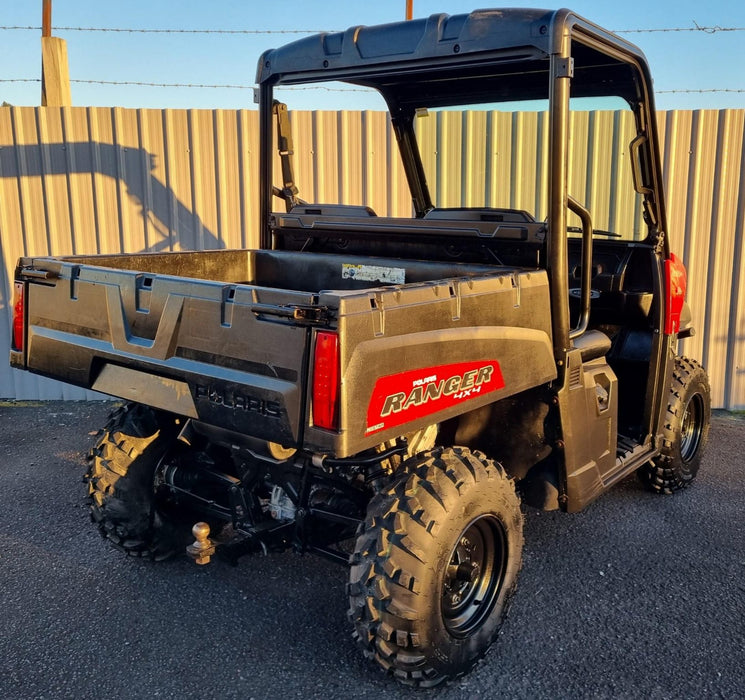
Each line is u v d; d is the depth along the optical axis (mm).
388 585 2494
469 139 5621
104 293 2824
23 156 6320
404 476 2666
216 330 2471
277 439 2344
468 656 2746
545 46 2818
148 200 6441
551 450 3223
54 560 3688
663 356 4031
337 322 2156
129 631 3088
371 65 3291
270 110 3828
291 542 3117
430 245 3518
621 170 5379
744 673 2834
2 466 4977
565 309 3092
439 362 2523
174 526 3611
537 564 3686
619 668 2863
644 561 3723
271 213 4043
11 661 2873
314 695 2701
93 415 6191
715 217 6254
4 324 6539
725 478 4863
